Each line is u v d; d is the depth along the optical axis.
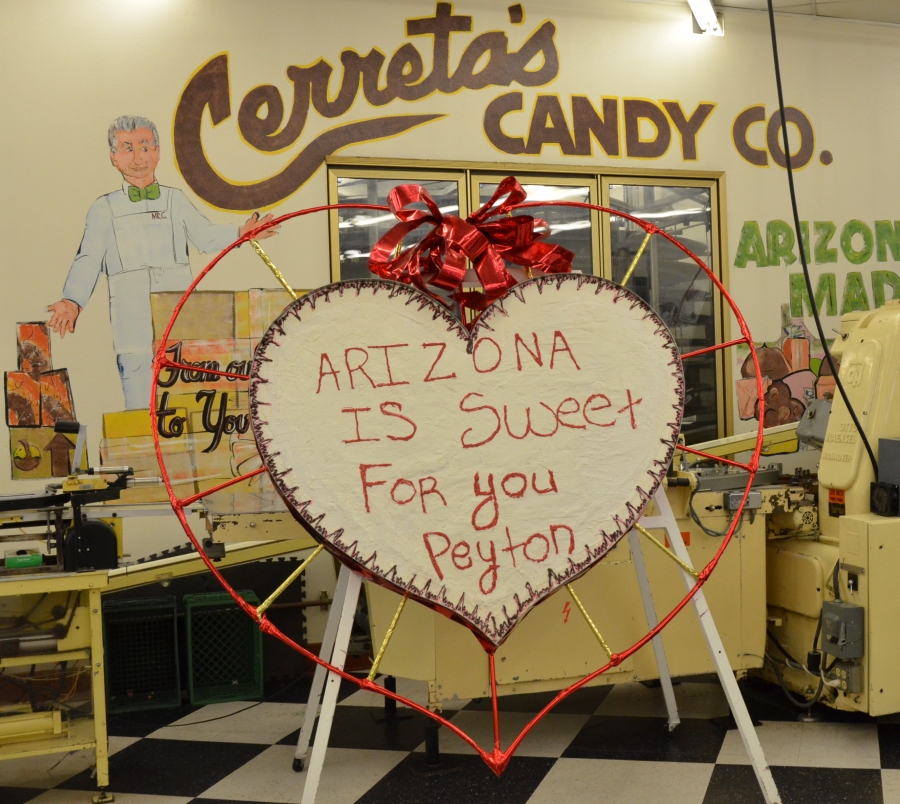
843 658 2.69
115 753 2.83
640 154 4.11
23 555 2.74
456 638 2.66
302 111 3.74
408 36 3.84
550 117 4.00
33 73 3.47
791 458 4.21
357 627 3.74
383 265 2.07
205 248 3.64
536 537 1.95
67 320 3.51
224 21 3.66
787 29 4.29
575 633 2.78
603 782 2.51
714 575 2.91
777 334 4.26
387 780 2.57
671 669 2.88
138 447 3.54
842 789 2.40
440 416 1.92
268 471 1.85
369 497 1.89
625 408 2.01
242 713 3.21
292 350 1.87
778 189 4.28
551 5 3.99
